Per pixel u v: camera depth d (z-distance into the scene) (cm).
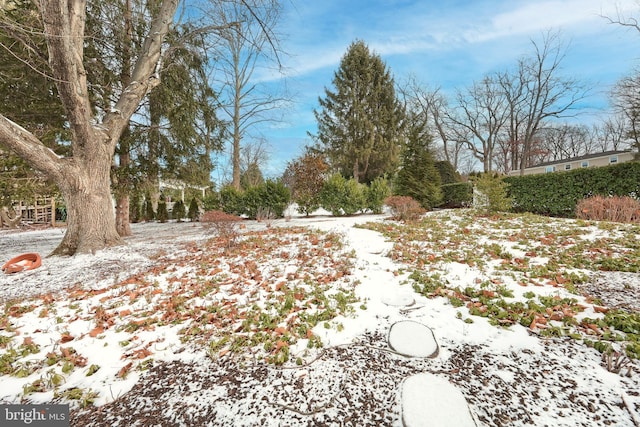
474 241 573
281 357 222
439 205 1473
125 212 1016
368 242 610
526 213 877
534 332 246
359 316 289
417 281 377
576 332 241
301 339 250
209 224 693
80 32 599
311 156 1647
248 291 374
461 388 186
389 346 237
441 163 2009
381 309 303
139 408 183
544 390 181
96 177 653
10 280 480
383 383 195
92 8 792
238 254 569
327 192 1473
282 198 1447
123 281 451
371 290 354
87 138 623
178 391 196
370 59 2319
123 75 912
